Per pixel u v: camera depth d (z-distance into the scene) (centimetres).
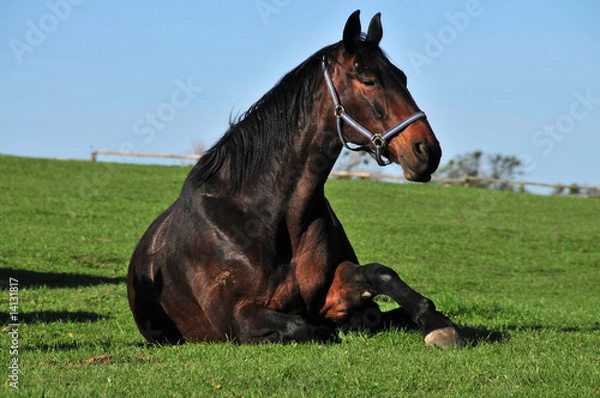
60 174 4566
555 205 4672
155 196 3925
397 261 2631
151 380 680
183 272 891
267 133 846
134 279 969
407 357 760
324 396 628
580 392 640
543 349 845
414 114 780
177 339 945
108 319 1255
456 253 2925
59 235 2606
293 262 842
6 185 3953
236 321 834
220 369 709
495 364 735
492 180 5569
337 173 5403
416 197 4553
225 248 838
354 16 802
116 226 2930
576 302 1986
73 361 800
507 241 3319
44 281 1803
